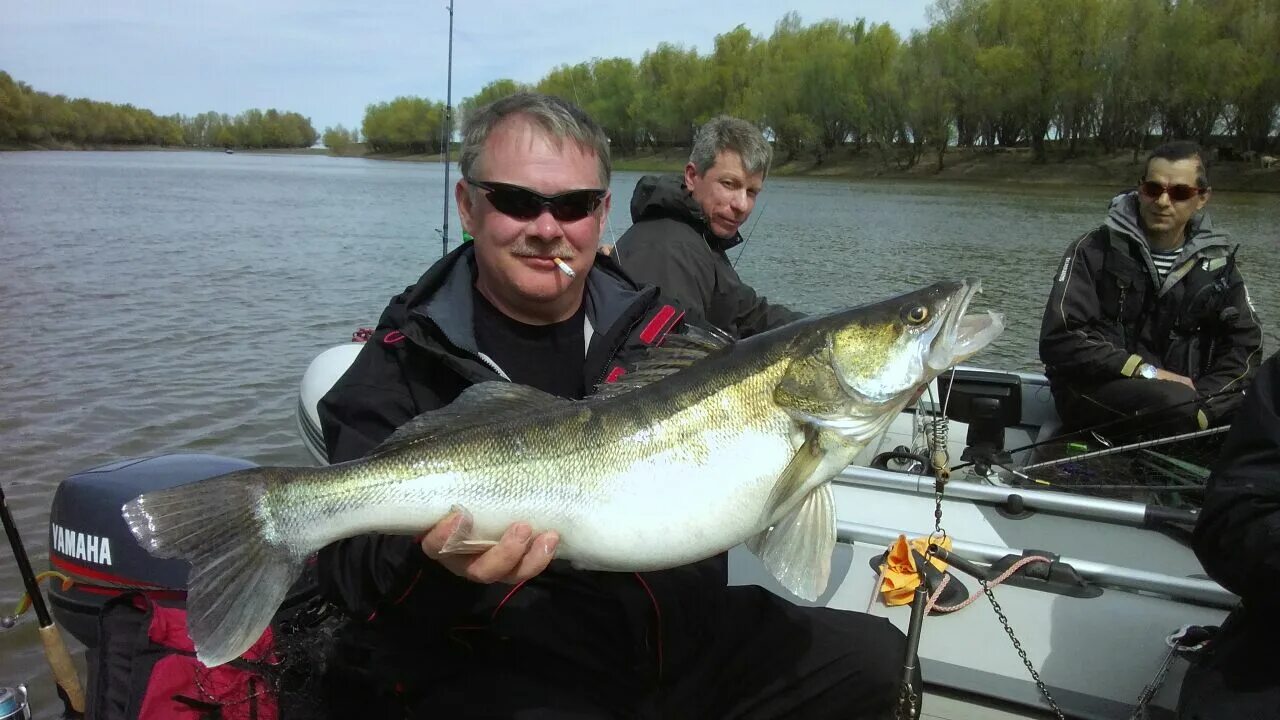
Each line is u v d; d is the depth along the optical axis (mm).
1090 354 4547
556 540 2105
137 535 1962
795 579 2383
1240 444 2203
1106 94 34500
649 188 4477
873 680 2646
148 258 17969
